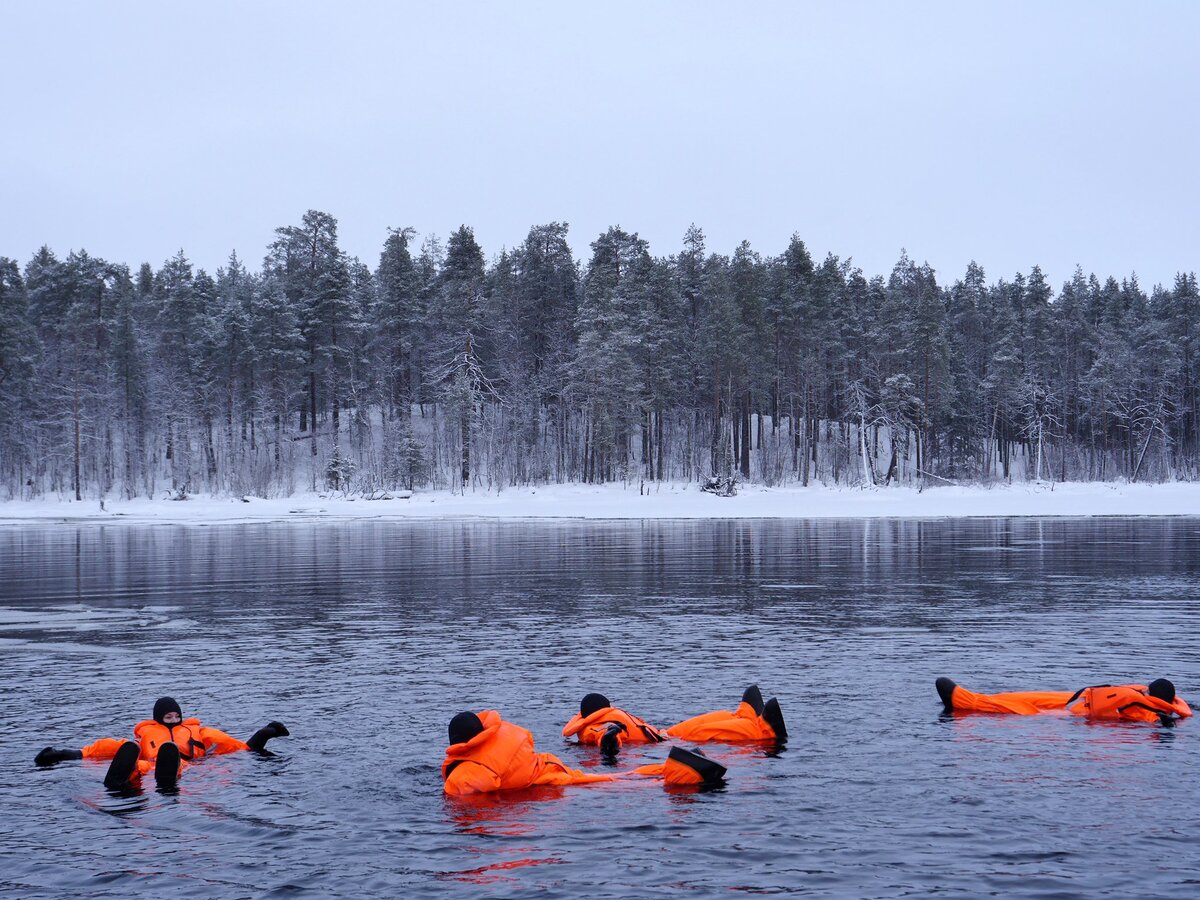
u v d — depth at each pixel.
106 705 9.85
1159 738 8.02
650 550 32.44
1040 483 81.75
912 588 20.27
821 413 105.06
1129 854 5.42
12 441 87.12
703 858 5.48
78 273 101.50
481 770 6.85
